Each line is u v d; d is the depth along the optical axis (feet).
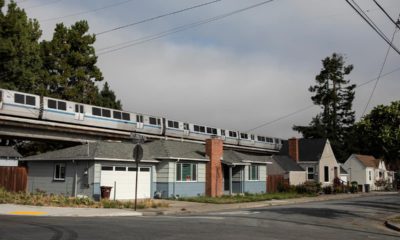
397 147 75.77
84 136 152.25
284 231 52.34
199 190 124.47
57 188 108.06
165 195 115.03
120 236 42.45
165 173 115.96
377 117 78.43
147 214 76.23
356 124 80.74
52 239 39.19
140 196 111.86
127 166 108.78
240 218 67.56
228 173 142.10
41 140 153.28
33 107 131.64
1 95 124.06
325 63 313.32
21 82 176.04
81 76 199.82
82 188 103.35
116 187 105.91
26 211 71.56
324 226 61.87
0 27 169.07
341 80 311.47
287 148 197.47
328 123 305.73
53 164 109.91
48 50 198.29
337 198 145.69
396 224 66.95
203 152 129.39
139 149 82.38
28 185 114.32
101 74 208.33
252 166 145.07
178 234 45.24
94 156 101.09
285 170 171.32
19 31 173.27
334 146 291.79
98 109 151.43
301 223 64.18
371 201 129.08
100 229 47.60
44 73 191.83
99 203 87.30
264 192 149.07
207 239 42.34
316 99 314.76
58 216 67.97
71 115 142.00
